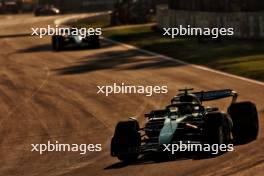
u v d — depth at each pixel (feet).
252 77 251.19
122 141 127.13
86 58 365.20
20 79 302.66
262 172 106.63
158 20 511.81
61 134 177.99
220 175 108.06
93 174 124.98
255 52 325.21
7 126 198.08
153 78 269.85
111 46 422.41
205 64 300.40
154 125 128.47
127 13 606.96
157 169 118.93
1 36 574.56
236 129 134.41
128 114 197.57
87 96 238.48
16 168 144.46
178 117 128.57
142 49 391.65
